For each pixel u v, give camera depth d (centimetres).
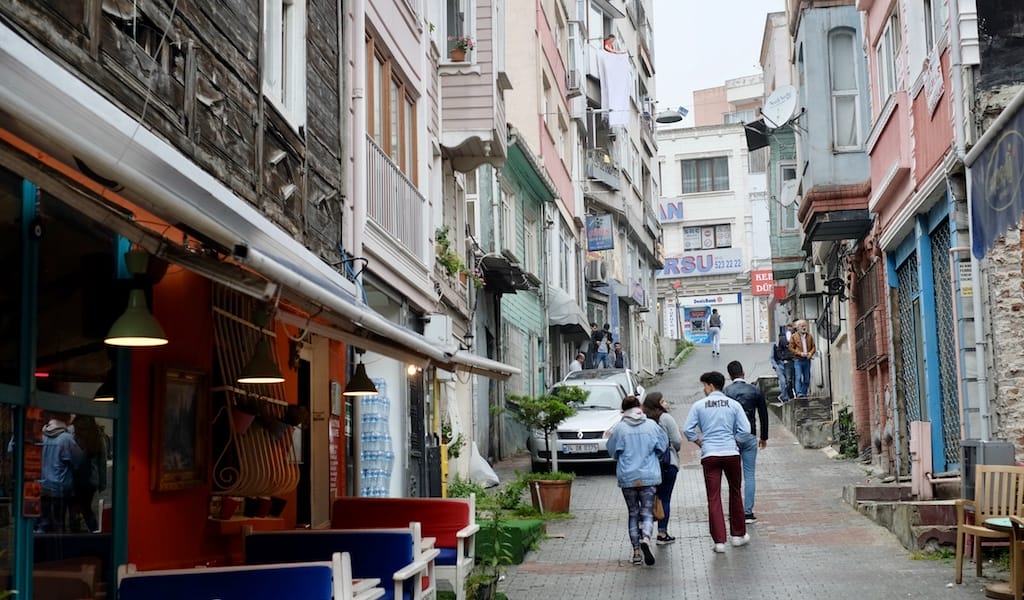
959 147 1335
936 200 1578
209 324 938
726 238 6912
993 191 1079
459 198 2180
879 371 2047
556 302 3356
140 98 720
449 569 1069
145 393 819
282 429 1015
